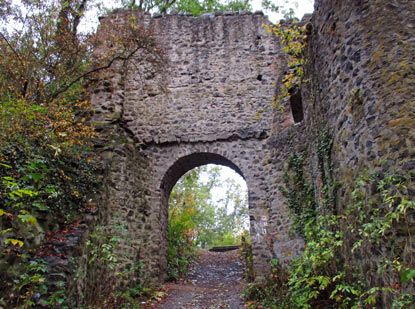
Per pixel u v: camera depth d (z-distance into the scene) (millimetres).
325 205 5312
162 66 10195
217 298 7625
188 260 12492
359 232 3896
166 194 10219
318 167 5754
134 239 8180
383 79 4164
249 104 10195
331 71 5367
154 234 9047
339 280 4531
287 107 9383
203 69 10688
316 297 4484
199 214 18031
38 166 5223
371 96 4250
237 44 10898
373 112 4172
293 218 7906
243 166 9570
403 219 3461
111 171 7824
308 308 4711
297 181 7973
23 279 4312
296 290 5152
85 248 5672
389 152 3846
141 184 9031
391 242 3545
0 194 4402
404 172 3621
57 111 6930
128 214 8141
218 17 11242
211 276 11031
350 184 4523
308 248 4895
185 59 10828
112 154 8023
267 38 10875
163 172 9664
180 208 13578
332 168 5180
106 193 7293
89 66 9562
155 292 7898
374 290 3531
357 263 4195
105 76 9430
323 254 4488
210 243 24031
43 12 8352
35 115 6066
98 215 6551
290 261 7562
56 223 5625
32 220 3143
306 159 7879
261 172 9453
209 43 10977
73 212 6051
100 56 9641
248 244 10188
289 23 10930
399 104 3936
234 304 6988
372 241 3770
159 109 10273
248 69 10594
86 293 5629
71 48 8820
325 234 4680
